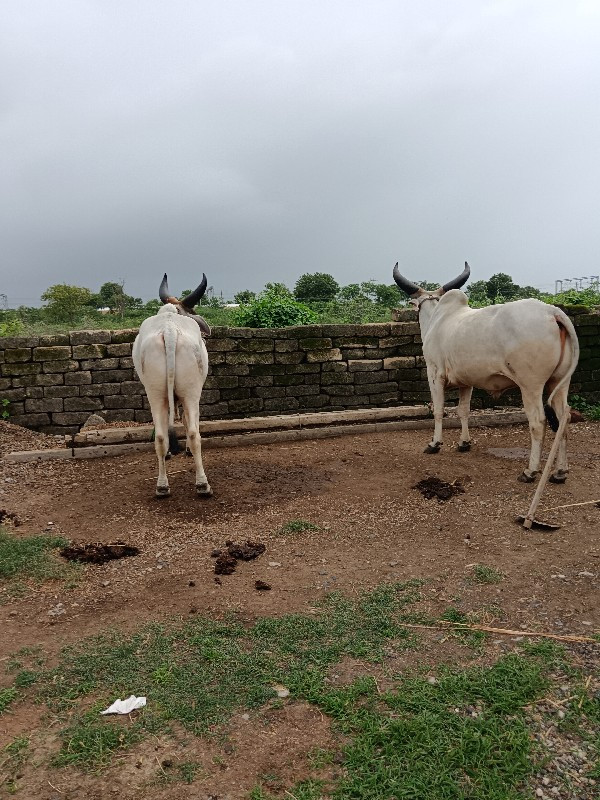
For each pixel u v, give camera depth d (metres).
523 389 5.39
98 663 3.00
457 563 4.10
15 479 6.14
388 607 3.50
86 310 26.50
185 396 5.24
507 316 5.32
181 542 4.54
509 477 5.92
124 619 3.43
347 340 8.91
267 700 2.72
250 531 4.73
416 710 2.63
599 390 9.22
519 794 2.22
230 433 7.36
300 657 3.03
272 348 8.70
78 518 5.07
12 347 8.06
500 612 3.45
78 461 6.74
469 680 2.82
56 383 8.18
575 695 2.73
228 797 2.21
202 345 5.51
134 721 2.60
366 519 4.94
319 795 2.22
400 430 8.05
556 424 5.63
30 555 4.26
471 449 7.04
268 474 6.13
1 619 3.47
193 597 3.66
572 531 4.60
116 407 8.34
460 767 2.34
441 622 3.35
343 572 3.98
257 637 3.20
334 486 5.75
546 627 3.29
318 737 2.50
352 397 8.97
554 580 3.82
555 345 5.10
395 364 9.03
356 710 2.63
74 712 2.67
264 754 2.41
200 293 6.05
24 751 2.45
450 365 6.20
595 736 2.50
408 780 2.26
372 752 2.41
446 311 6.36
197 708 2.67
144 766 2.36
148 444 7.07
